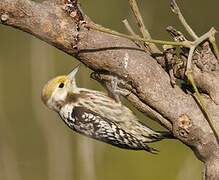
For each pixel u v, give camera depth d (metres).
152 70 9.70
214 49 9.50
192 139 9.59
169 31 9.67
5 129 15.23
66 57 19.17
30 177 19.03
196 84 9.60
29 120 20.53
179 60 9.66
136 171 19.27
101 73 9.95
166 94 9.63
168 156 19.14
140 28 9.91
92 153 12.80
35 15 9.46
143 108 9.86
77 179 16.20
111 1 20.78
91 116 12.96
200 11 20.97
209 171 9.58
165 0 20.70
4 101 20.98
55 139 13.80
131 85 9.80
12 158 14.62
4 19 9.42
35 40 13.77
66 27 9.55
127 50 9.73
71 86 13.28
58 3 9.57
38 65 13.78
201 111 9.55
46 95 13.41
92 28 9.49
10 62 21.80
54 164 13.70
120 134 12.87
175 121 9.60
